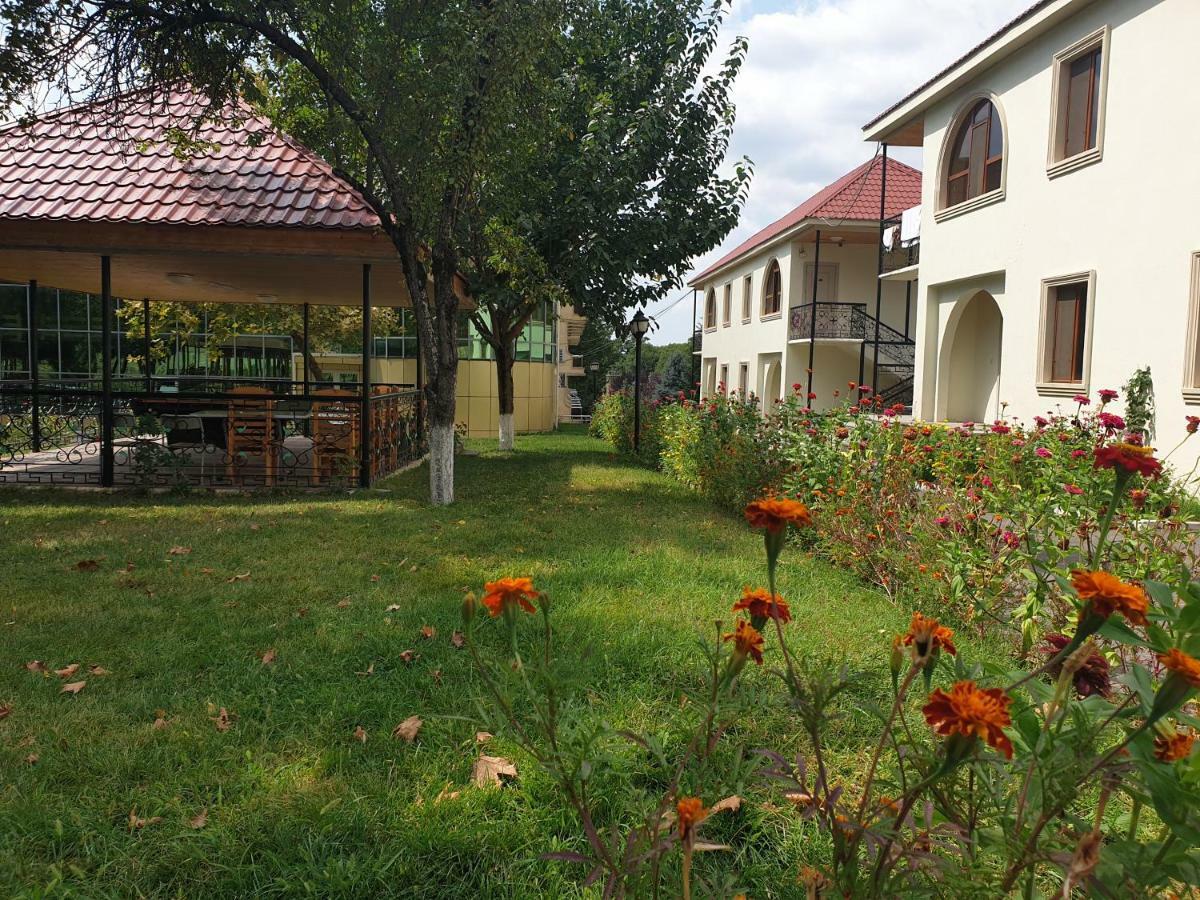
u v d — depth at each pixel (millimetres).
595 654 4145
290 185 10227
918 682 3834
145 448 10359
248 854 2580
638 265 14094
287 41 8672
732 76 14008
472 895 2428
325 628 4688
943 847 1898
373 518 8531
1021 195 13141
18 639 4477
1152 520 4262
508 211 10766
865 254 23484
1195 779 1443
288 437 12719
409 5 8617
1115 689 2707
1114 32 11078
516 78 8703
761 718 3424
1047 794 1557
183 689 3838
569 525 8359
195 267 11633
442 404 9641
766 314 26578
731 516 9305
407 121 8758
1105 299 11289
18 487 10430
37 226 9453
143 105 11258
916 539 5379
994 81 13906
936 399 16141
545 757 1842
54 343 21078
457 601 5266
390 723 3467
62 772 3035
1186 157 9914
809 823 2693
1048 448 6281
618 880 1632
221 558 6504
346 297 15664
